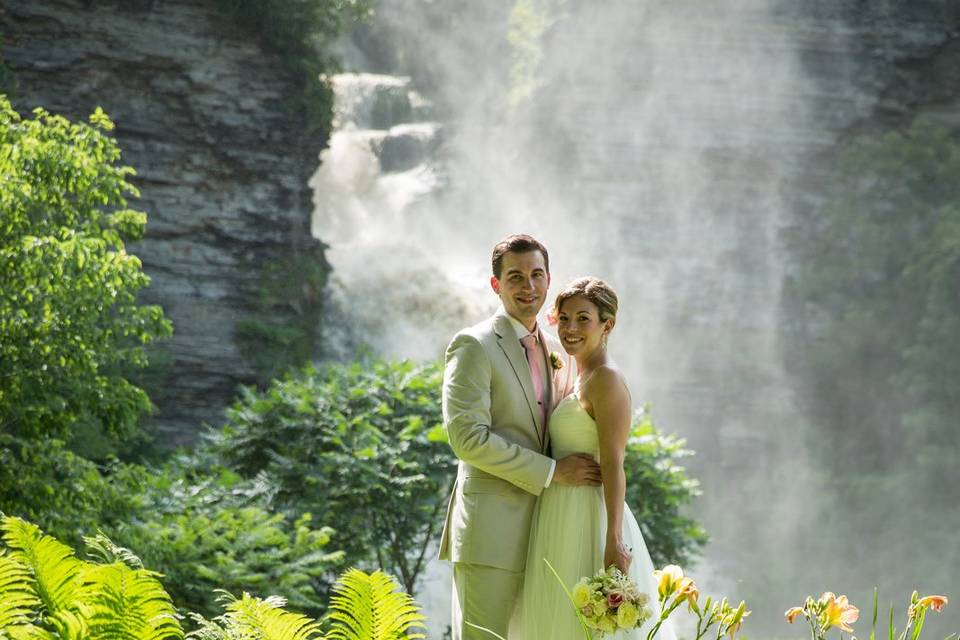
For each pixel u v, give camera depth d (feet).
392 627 10.96
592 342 15.93
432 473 44.27
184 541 35.01
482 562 15.89
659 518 48.91
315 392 47.67
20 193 35.19
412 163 163.22
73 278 35.35
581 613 12.05
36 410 35.24
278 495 43.83
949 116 144.87
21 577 9.79
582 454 15.85
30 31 113.70
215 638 10.66
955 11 146.41
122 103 116.57
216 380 115.75
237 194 120.47
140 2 117.39
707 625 11.59
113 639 9.30
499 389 16.10
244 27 120.67
